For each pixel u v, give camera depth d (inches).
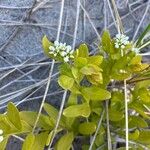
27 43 13.6
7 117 10.9
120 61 11.3
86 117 11.5
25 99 12.8
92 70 10.8
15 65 13.3
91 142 11.8
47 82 12.2
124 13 14.4
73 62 11.5
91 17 14.1
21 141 12.9
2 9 13.6
